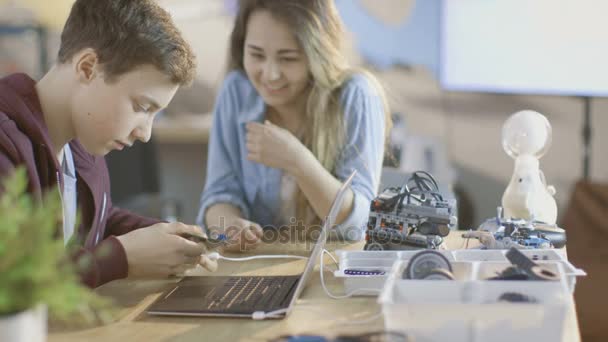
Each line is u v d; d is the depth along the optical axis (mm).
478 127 3877
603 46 3361
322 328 1128
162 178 4215
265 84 1916
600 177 3787
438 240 1457
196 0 3957
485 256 1392
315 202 1818
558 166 3816
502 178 3900
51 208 838
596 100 3727
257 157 1838
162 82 1336
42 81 1382
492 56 3537
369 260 1387
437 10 3787
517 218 1669
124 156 3141
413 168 3742
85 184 1541
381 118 2010
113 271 1307
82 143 1385
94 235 1558
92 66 1318
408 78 3875
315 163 1829
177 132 3674
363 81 1980
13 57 3914
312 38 1853
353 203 1818
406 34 3842
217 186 2084
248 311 1188
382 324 1139
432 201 1510
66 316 919
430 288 1078
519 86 3518
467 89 3607
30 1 3781
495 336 976
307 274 1343
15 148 1278
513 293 1062
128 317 1210
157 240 1349
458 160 3918
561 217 3828
